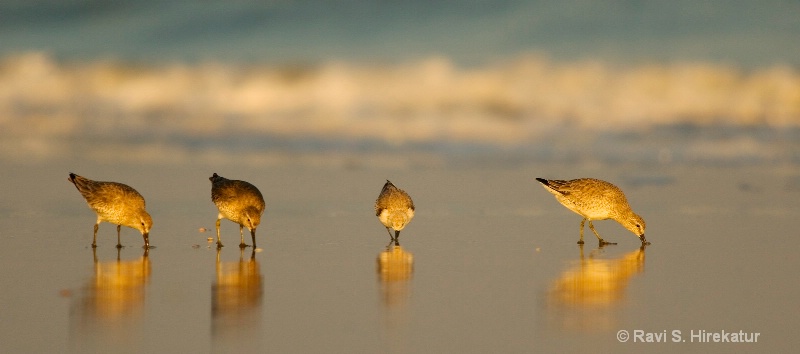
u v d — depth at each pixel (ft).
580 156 72.33
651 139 78.95
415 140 79.20
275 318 31.78
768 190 59.11
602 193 44.78
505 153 73.72
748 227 48.26
